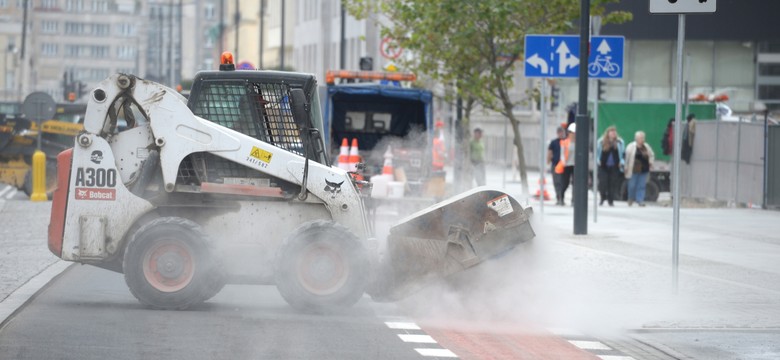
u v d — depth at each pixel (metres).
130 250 31.12
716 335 29.44
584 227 55.16
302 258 31.12
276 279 31.16
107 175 31.73
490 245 31.53
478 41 76.31
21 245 47.44
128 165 32.03
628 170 80.44
